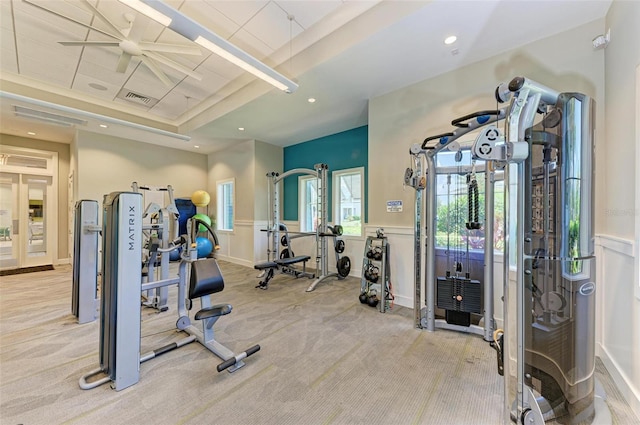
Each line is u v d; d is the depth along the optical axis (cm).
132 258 193
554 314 154
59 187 647
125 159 622
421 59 297
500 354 165
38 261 620
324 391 186
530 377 150
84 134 564
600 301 216
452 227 293
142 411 167
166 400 176
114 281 189
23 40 319
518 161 148
